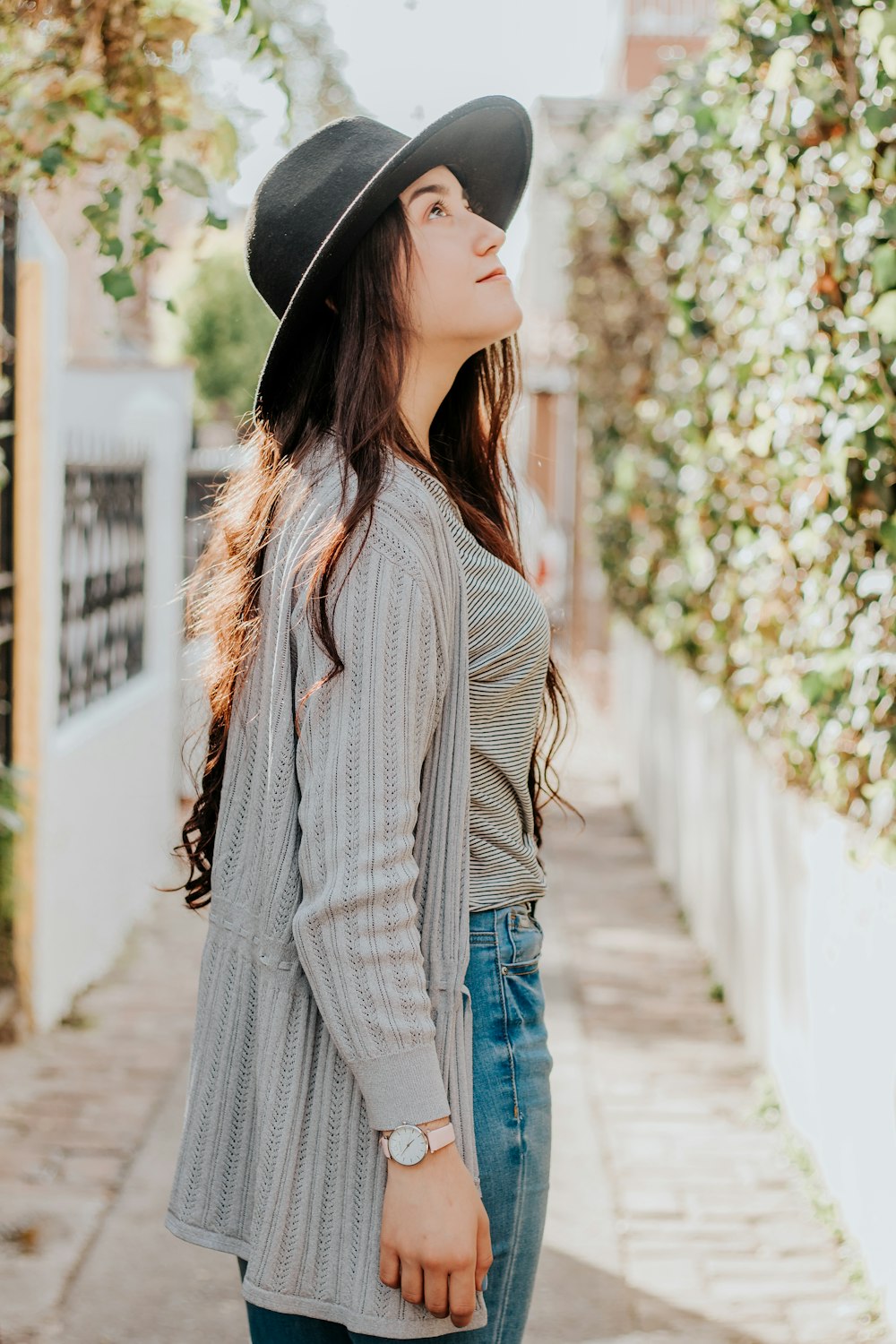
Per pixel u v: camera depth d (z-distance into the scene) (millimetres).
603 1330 2945
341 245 1560
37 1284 3115
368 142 1705
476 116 1695
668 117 5918
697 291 5176
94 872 5496
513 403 1992
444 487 1602
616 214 7305
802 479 3656
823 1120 3629
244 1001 1541
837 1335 2947
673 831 6820
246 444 1801
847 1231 3359
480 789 1580
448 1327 1462
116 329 3668
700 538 5309
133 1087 4328
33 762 4723
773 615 4090
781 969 4176
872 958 3186
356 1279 1446
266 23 2576
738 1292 3121
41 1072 4441
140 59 2641
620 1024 4941
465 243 1607
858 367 3000
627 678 9250
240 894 1563
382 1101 1388
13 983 4711
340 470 1513
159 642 7020
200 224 2895
